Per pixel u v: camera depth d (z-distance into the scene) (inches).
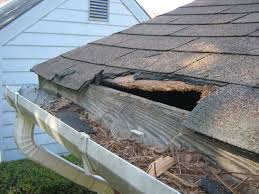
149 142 57.9
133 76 70.4
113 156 48.9
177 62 67.9
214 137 43.7
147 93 69.4
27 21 226.7
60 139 69.1
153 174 45.6
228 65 59.1
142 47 85.9
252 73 53.6
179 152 49.7
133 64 75.5
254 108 44.3
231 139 41.8
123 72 73.4
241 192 40.8
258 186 39.5
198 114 48.4
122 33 108.9
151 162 49.5
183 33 87.7
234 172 42.6
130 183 45.3
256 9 91.4
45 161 108.9
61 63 100.0
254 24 79.0
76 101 83.5
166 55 74.3
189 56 69.2
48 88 98.8
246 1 102.7
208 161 46.3
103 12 255.4
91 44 108.9
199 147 48.1
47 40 236.7
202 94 55.7
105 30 259.0
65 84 83.2
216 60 63.0
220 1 112.3
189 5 119.7
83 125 71.4
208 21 92.8
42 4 230.1
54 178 204.1
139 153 53.8
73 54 104.4
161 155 50.9
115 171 48.4
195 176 44.3
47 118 72.2
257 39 68.6
